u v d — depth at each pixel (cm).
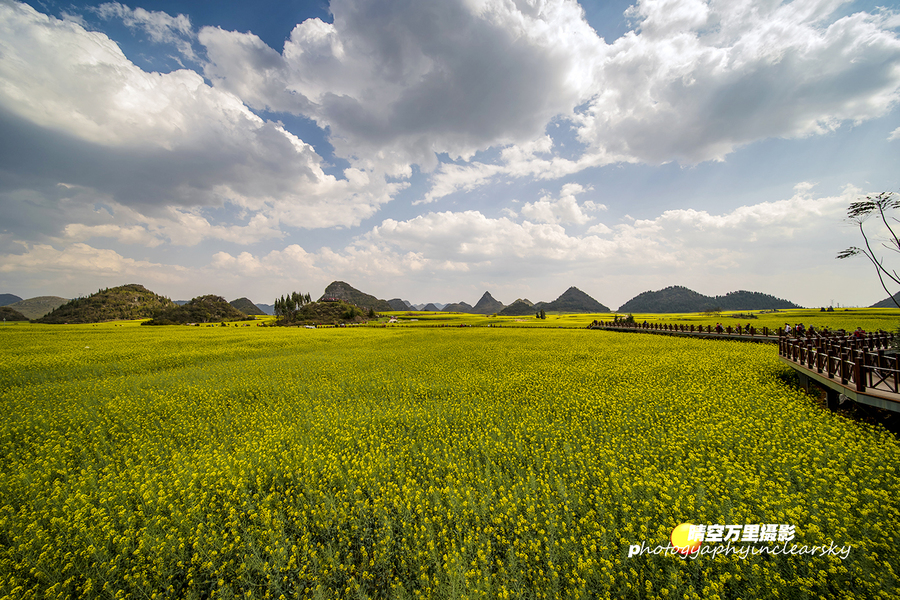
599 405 1408
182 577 619
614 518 682
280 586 580
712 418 1223
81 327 8650
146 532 664
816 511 646
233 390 1814
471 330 6900
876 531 594
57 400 1656
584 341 4056
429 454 1020
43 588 592
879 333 1834
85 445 1153
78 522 698
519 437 1116
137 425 1321
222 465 945
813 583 507
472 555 616
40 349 3450
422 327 8494
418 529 671
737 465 853
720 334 3794
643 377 1869
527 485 802
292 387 1869
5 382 2033
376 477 872
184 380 2058
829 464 835
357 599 550
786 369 1922
